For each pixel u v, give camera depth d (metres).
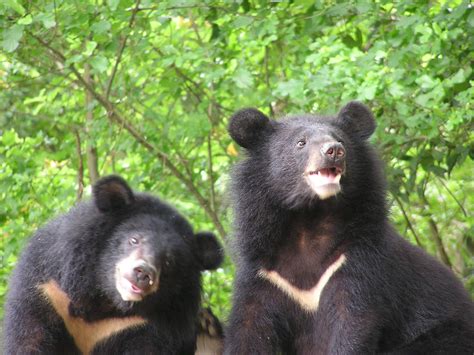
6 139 16.95
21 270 12.69
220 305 17.19
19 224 16.47
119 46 16.95
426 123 15.21
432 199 18.61
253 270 12.53
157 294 12.55
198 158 18.58
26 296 12.47
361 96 14.62
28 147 17.06
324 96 15.28
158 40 17.36
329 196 11.68
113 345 12.70
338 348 11.96
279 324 12.48
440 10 15.16
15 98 19.17
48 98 17.67
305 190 12.06
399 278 12.51
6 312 12.63
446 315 12.78
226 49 16.88
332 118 12.81
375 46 15.43
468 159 18.73
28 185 16.61
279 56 17.72
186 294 12.77
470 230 17.20
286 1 16.66
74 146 18.14
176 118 17.42
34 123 19.52
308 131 12.27
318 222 12.30
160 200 12.98
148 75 17.34
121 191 12.65
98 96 17.02
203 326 13.89
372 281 12.15
